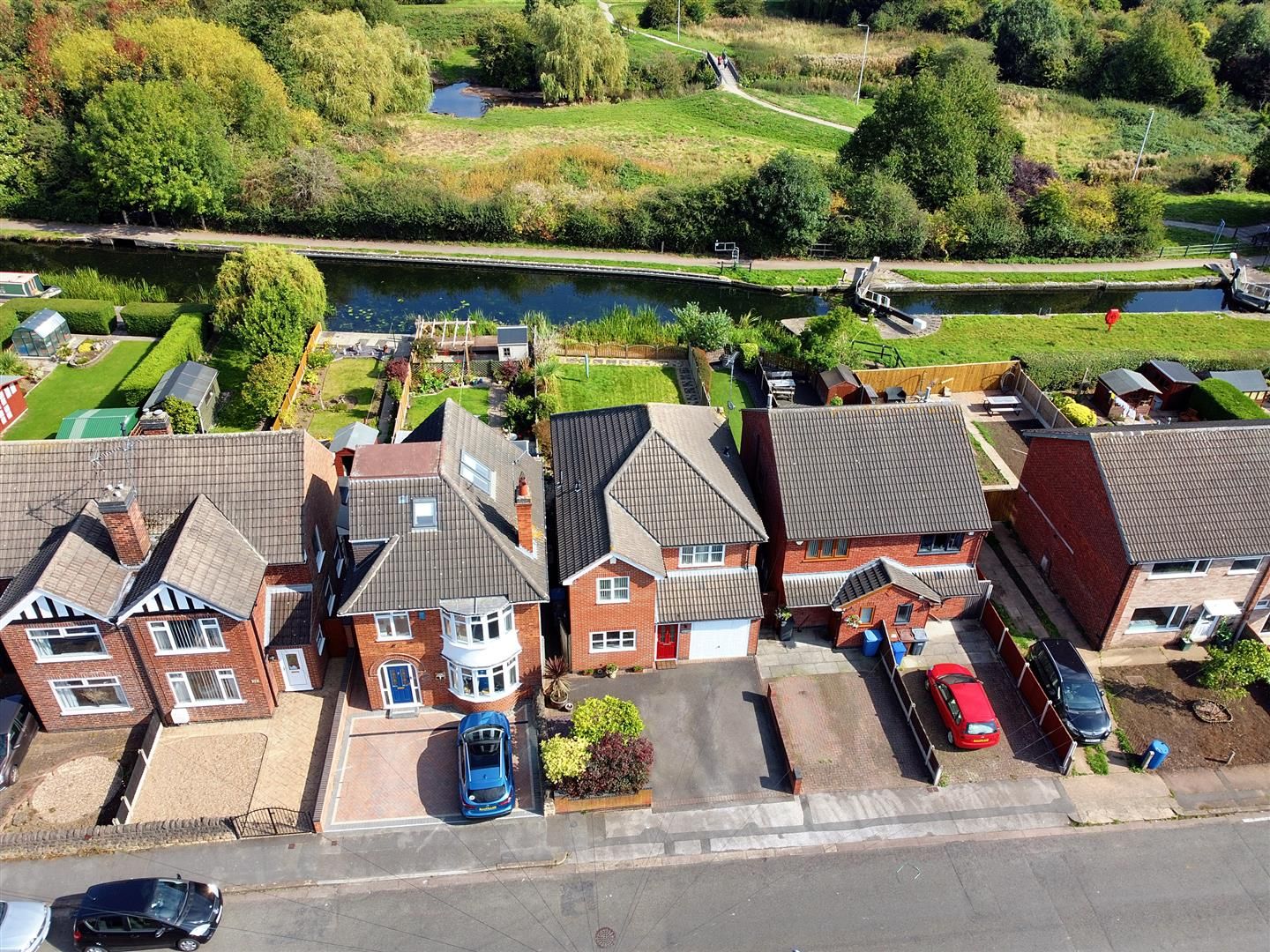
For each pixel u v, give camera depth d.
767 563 41.44
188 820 30.95
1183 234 91.31
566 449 41.31
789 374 59.91
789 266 84.12
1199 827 32.69
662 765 34.28
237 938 28.19
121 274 77.62
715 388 59.66
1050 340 68.94
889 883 30.41
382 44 111.81
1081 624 41.34
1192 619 40.03
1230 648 39.09
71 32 93.38
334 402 55.97
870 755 35.06
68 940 28.12
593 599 35.84
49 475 34.53
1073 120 117.38
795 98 125.81
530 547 35.66
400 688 35.72
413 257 83.25
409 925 28.72
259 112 89.75
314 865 30.33
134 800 31.84
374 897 29.45
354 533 34.09
